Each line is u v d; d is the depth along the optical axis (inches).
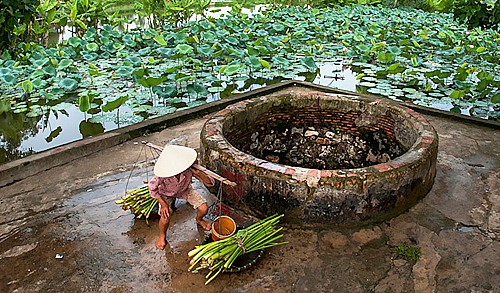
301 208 128.1
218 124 160.4
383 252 121.5
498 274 113.7
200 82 310.0
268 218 128.5
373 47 416.5
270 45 405.4
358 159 199.3
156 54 410.0
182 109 245.6
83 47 384.5
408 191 136.1
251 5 900.6
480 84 291.3
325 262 117.0
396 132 178.2
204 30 478.0
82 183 156.7
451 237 128.6
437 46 484.4
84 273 111.1
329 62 420.5
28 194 148.3
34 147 216.4
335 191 124.3
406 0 901.2
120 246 122.1
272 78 350.6
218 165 139.5
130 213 138.8
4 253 117.7
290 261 117.0
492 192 154.9
